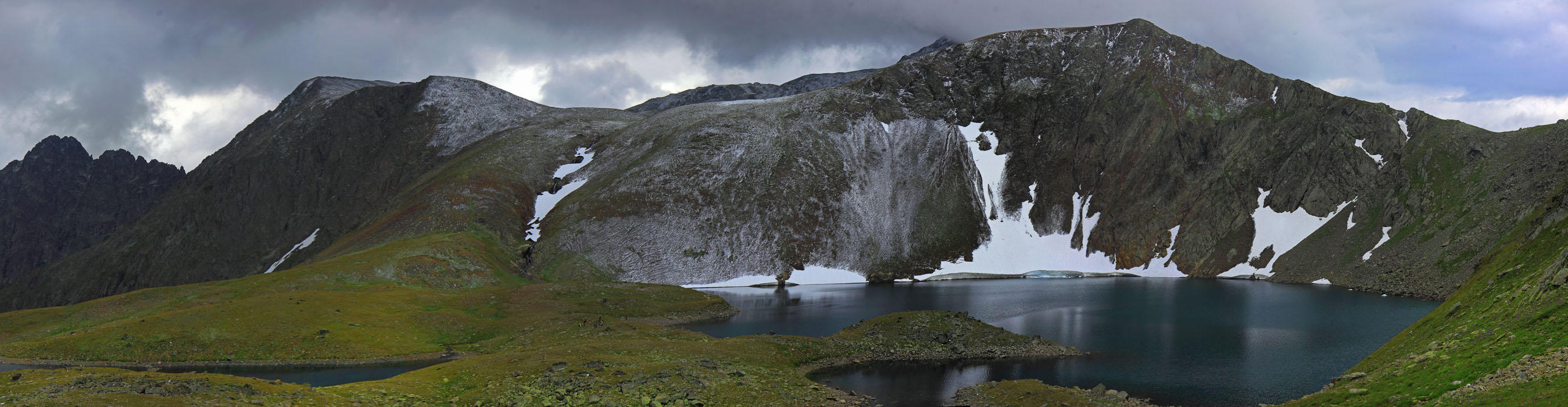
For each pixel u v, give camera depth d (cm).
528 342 9675
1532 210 13050
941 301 15075
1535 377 3619
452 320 10662
